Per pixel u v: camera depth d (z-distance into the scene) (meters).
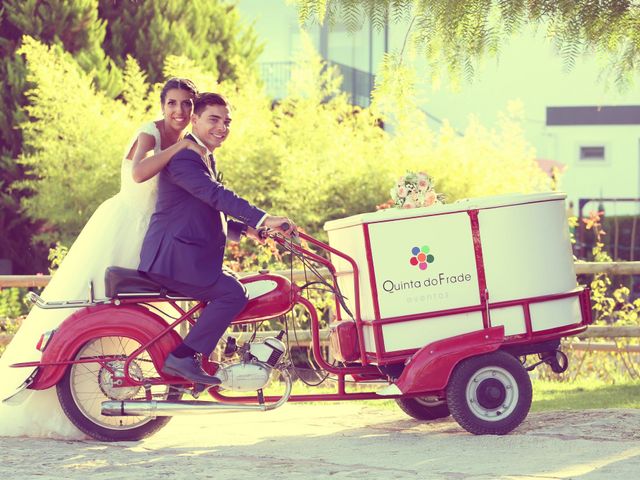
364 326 5.59
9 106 13.96
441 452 5.04
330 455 5.09
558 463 4.66
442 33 6.66
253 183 12.45
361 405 7.04
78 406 5.53
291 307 5.57
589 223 9.90
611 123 18.45
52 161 12.95
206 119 5.46
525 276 5.53
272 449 5.31
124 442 5.55
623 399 6.95
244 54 16.02
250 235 5.79
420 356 5.38
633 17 6.54
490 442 5.25
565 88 18.52
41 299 5.45
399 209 5.60
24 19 14.03
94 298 5.65
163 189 5.39
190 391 5.43
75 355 5.48
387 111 12.30
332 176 12.45
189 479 4.50
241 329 8.06
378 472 4.57
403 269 5.47
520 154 12.95
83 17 14.24
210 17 15.77
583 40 6.53
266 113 13.41
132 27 14.89
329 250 5.56
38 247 14.09
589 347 8.69
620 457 4.77
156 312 5.86
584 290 5.69
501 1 6.52
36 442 5.53
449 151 12.66
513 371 5.43
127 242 5.70
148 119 13.33
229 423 6.30
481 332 5.43
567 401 6.96
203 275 5.31
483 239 5.51
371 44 19.02
